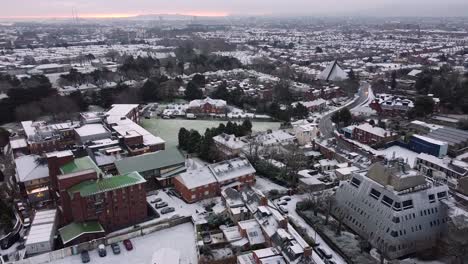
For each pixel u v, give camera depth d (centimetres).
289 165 14788
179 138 18000
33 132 17012
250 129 19175
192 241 10625
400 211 9919
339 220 11169
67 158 12125
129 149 16050
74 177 11038
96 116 19838
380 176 10762
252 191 12256
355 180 11494
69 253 9975
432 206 10306
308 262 8725
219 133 18262
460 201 11419
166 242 10581
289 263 8675
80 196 10588
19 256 9938
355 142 17812
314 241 10381
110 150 15562
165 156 14788
